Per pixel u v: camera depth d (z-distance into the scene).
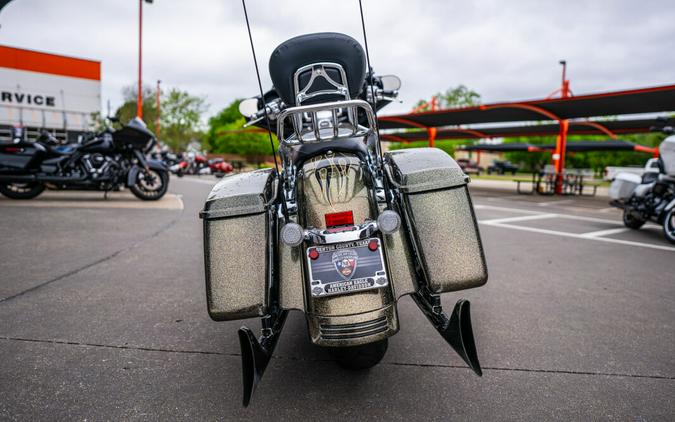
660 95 13.34
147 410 2.38
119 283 4.54
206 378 2.72
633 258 5.84
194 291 4.32
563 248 6.48
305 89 2.59
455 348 2.22
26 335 3.29
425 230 2.40
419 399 2.48
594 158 46.97
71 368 2.82
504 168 52.81
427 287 2.41
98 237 6.66
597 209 12.20
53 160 10.09
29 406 2.40
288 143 2.50
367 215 2.34
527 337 3.27
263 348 2.18
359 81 2.63
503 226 8.67
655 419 2.27
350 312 2.10
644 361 2.89
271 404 2.44
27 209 9.01
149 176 11.07
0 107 25.86
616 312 3.79
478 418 2.29
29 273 4.81
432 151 2.69
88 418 2.31
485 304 3.99
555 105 16.25
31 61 26.67
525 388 2.57
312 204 2.36
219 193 2.38
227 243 2.29
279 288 2.34
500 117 20.38
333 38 2.51
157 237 6.76
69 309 3.81
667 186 7.40
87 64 28.52
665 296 4.24
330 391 2.57
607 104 15.27
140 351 3.07
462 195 2.45
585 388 2.57
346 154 2.67
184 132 49.19
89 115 29.08
